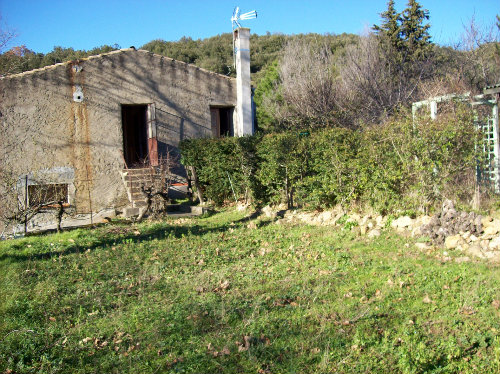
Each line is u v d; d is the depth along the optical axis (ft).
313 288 20.31
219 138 47.44
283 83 77.25
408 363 13.74
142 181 47.03
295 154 37.27
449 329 15.92
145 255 27.50
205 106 58.49
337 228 32.01
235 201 46.16
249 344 15.29
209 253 27.32
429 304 17.98
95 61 51.78
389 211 31.12
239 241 30.19
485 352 14.51
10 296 20.97
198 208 43.80
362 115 63.67
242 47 58.70
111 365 14.73
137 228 36.45
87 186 51.44
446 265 22.40
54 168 50.03
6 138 47.83
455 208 27.68
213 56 153.17
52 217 48.14
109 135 52.80
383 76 66.59
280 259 25.63
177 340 16.10
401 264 22.88
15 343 16.38
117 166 53.16
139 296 20.48
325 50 80.69
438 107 33.78
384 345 14.96
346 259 24.49
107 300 20.30
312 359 14.47
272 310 18.11
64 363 15.01
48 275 24.17
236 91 60.03
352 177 32.99
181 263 25.68
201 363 14.47
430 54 74.08
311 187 36.32
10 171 45.39
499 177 32.01
